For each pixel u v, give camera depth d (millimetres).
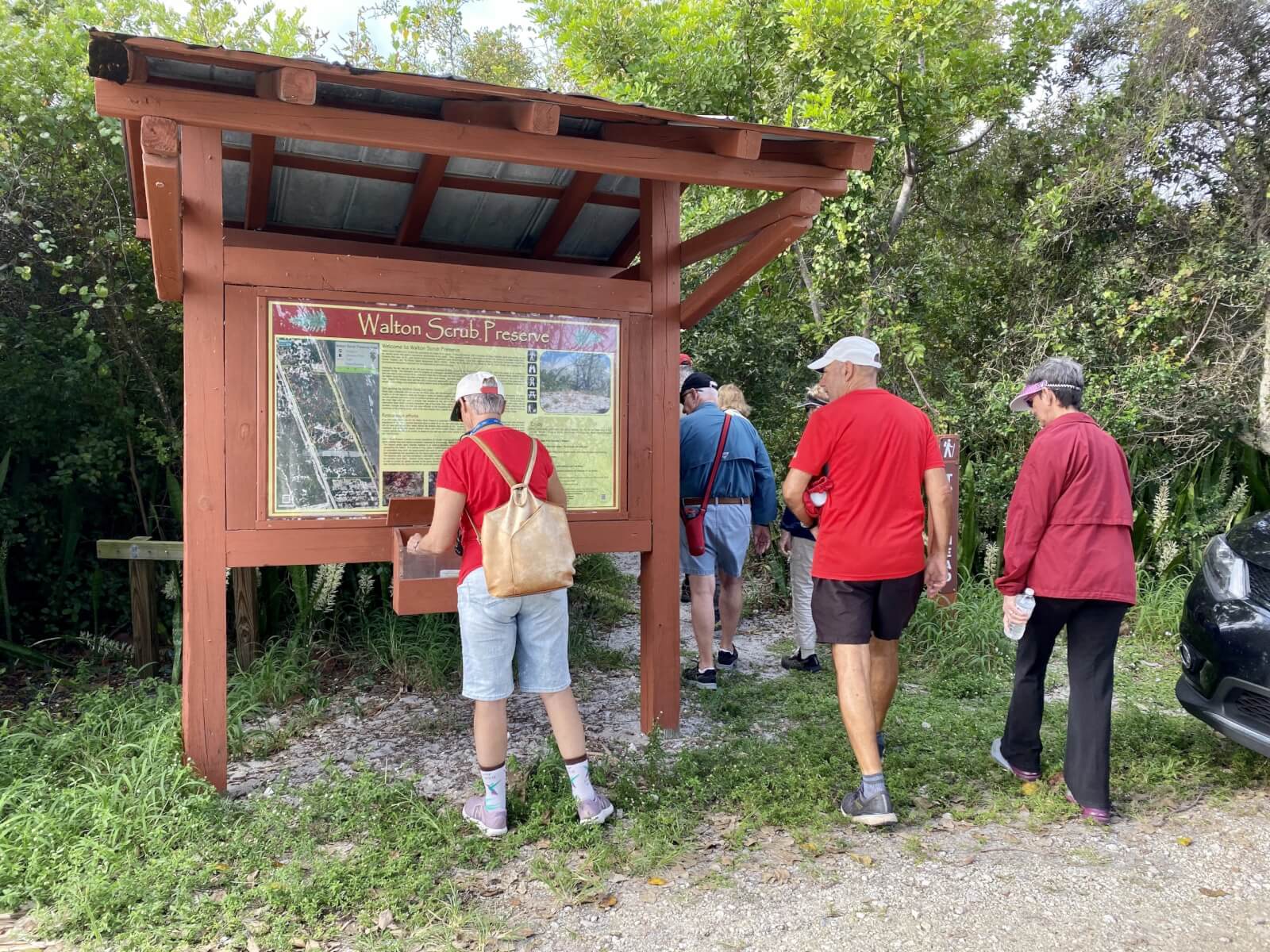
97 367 5266
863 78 7277
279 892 2605
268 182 4047
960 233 8969
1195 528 6324
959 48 8078
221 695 3332
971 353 8219
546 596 3090
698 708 4441
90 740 3594
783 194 3736
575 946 2463
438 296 3564
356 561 3486
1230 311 7059
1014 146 8977
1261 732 3184
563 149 3279
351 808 3207
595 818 3107
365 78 2775
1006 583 3346
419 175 4055
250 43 6645
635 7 9156
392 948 2402
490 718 3047
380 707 4496
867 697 3205
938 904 2668
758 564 7188
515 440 3062
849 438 3252
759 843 3055
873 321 7562
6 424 5105
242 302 3289
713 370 7582
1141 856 2959
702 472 4715
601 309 3832
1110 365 7160
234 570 4812
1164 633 5656
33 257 5094
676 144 3504
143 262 5375
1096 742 3207
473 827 3113
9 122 4977
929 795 3445
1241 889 2748
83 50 5184
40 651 5273
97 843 2777
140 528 5867
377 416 3494
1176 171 7844
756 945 2471
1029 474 3266
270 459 3354
